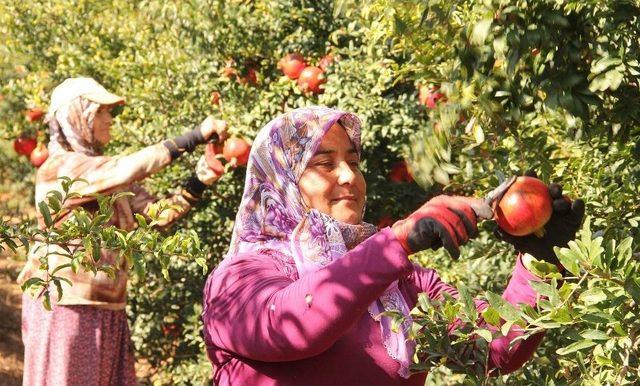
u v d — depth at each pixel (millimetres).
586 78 2020
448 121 1854
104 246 2492
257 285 1872
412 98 5215
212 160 4305
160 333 5863
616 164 2762
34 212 8000
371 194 5508
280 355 1778
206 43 5523
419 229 1604
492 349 2006
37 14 6461
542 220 1733
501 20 1906
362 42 5410
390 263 1639
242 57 5598
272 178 2109
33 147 6594
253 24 5492
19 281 4066
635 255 1971
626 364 1722
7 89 6414
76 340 3965
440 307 1786
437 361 1915
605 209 2654
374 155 5578
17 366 7270
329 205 2088
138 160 3971
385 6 2742
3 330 7676
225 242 5730
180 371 5707
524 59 1959
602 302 1606
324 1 5488
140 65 5703
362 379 1922
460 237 1598
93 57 6273
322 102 5258
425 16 2045
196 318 5566
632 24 2023
